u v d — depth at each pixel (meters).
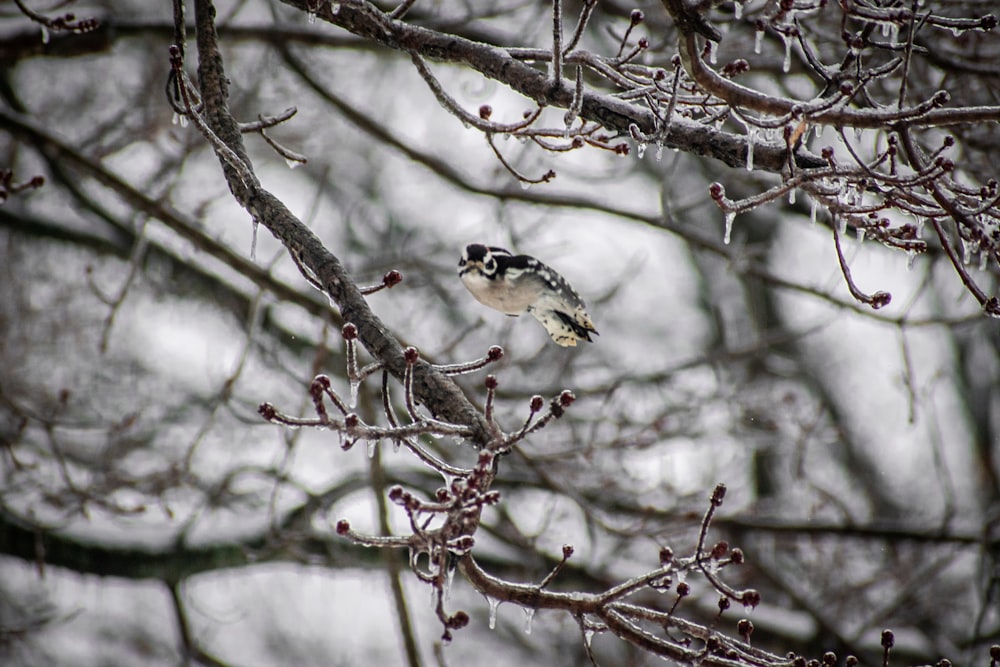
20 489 12.62
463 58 7.35
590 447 12.59
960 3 10.20
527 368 14.36
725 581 14.44
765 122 6.50
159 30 12.70
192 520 13.16
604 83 11.98
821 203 6.61
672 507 13.83
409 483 14.14
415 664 10.77
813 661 5.93
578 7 14.73
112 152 14.62
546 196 14.60
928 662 14.42
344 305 6.59
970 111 6.23
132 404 15.11
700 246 14.38
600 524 12.06
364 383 11.56
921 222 6.69
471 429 5.85
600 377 14.78
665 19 13.47
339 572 14.27
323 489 14.28
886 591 15.29
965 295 13.76
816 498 14.89
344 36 14.34
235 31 13.94
